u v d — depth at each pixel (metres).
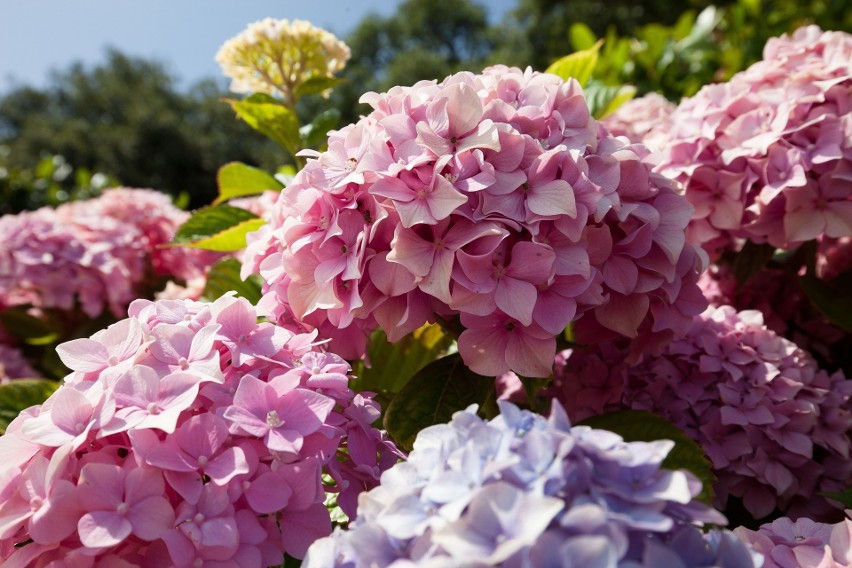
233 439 0.25
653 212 0.34
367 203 0.32
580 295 0.31
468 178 0.31
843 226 0.41
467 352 0.32
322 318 0.35
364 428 0.28
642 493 0.18
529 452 0.18
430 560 0.17
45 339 0.78
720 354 0.41
